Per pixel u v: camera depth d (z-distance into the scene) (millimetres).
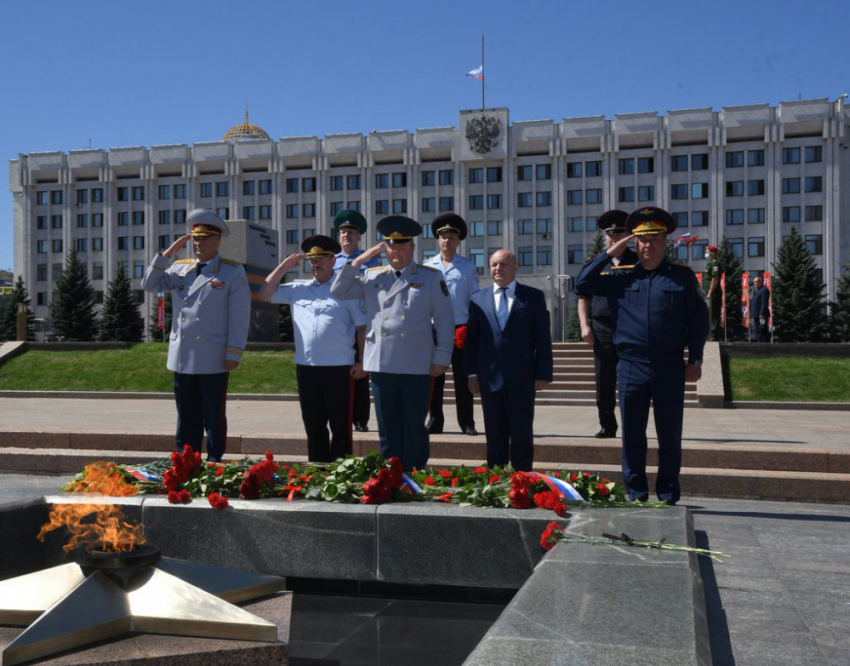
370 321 6203
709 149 70062
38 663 2500
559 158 72562
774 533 5109
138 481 4391
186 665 2598
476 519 3793
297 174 77500
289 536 3955
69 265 61906
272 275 7020
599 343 8203
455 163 74438
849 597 3633
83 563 2875
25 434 8586
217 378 6891
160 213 80250
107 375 18625
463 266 8562
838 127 67375
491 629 2363
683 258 70188
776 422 11273
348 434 6969
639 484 5555
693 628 2379
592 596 2676
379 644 3283
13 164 83500
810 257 54594
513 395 6168
